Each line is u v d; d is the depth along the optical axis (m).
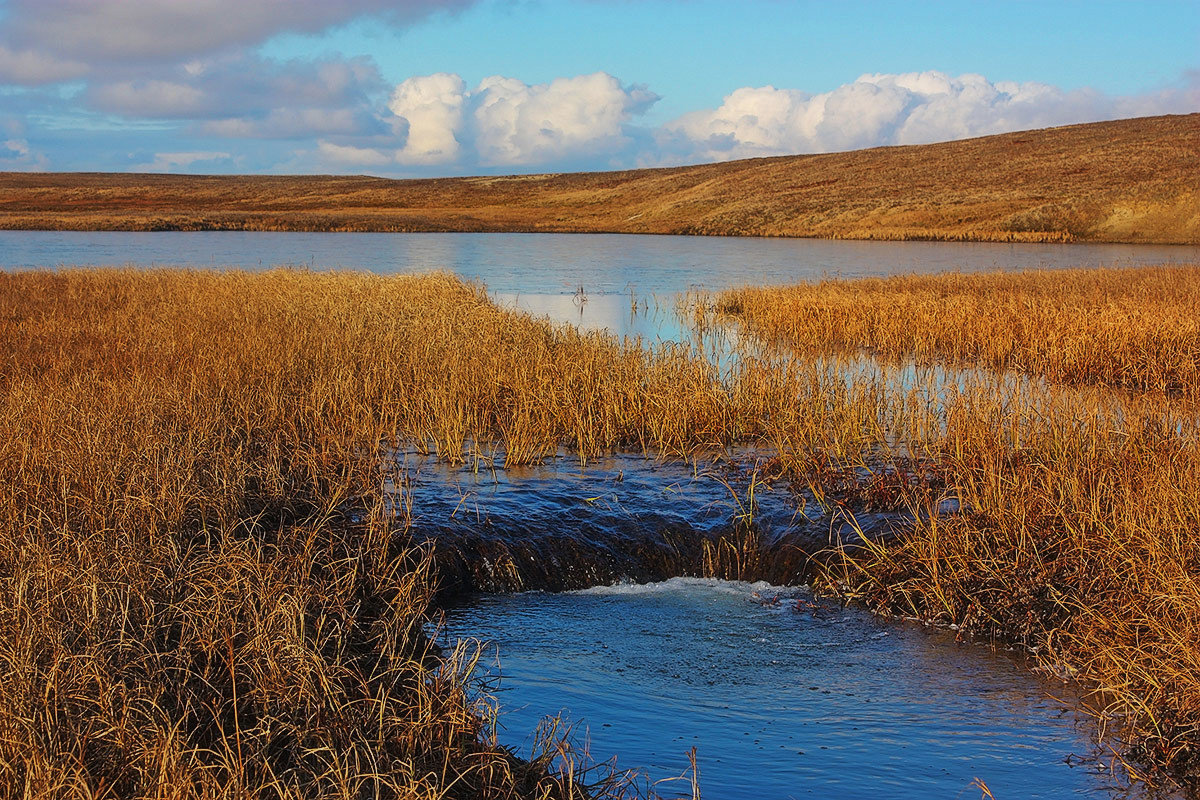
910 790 4.95
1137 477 8.04
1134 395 13.51
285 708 5.00
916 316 19.38
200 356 12.85
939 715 5.78
